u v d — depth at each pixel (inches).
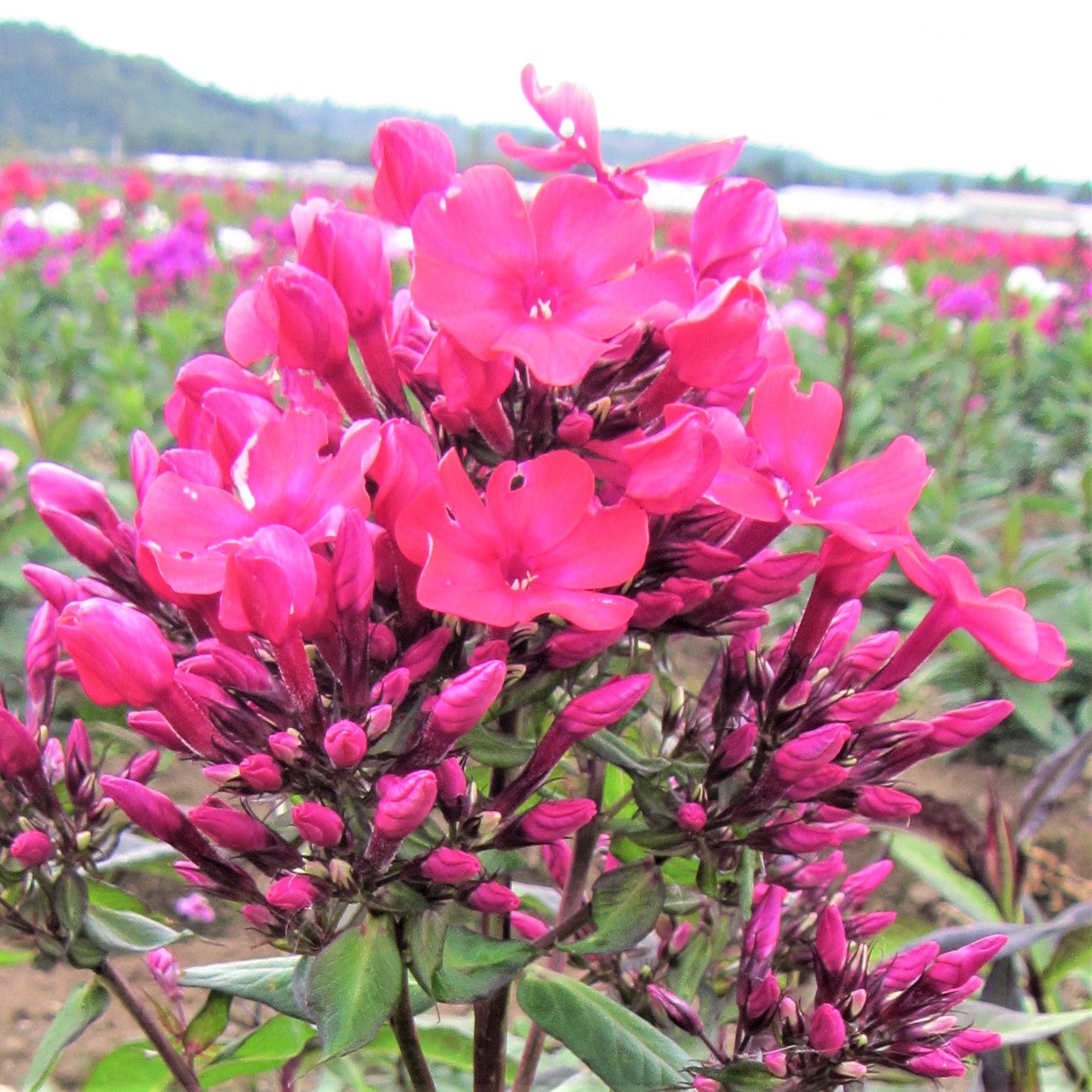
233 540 5.6
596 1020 7.3
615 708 6.1
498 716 6.5
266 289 6.4
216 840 6.0
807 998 9.1
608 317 5.5
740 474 5.7
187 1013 13.5
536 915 10.6
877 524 5.9
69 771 7.4
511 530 5.5
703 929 8.3
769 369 6.3
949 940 8.7
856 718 6.6
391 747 6.1
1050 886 17.3
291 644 5.6
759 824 6.9
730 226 6.5
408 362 6.5
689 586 6.0
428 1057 10.0
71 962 7.3
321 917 6.3
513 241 5.5
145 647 5.9
